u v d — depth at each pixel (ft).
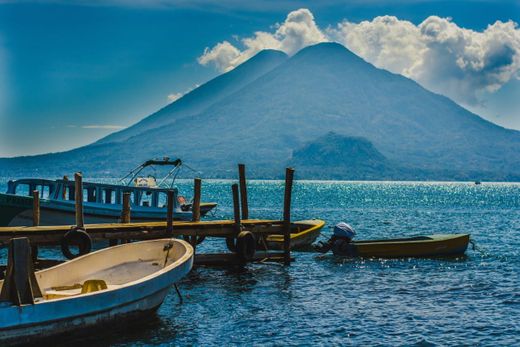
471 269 114.73
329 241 125.39
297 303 86.99
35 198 101.09
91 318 62.90
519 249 146.20
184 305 84.43
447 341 71.46
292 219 265.54
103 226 97.50
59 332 60.80
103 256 77.92
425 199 522.06
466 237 129.59
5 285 58.13
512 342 71.20
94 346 64.49
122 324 66.49
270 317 79.61
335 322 78.02
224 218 249.96
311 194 633.20
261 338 71.36
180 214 146.61
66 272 74.38
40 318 58.80
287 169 113.80
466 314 82.28
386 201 475.72
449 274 109.40
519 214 310.04
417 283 101.30
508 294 93.71
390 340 71.56
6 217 127.03
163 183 195.42
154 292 68.80
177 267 71.77
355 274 108.27
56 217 131.95
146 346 67.46
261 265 114.21
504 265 119.24
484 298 91.40
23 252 58.34
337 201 468.75
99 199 142.51
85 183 141.38
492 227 225.76
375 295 92.84
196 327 74.59
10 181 141.90
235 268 110.01
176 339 70.08
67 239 92.32
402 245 124.47
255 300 88.12
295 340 71.05
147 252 81.05
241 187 118.83
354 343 70.38
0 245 89.45
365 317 80.38
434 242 126.11
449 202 464.65
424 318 80.12
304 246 134.62
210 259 106.93
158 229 100.37
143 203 146.00
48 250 131.34
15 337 58.13
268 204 404.16
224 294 91.30
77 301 61.26
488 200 506.48
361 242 126.93
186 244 79.97
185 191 646.74
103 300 63.31
